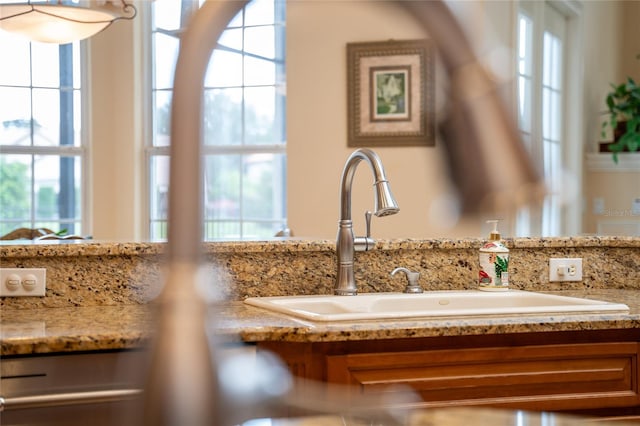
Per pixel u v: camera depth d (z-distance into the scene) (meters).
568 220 4.54
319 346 1.73
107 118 5.15
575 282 2.43
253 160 5.03
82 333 1.59
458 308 2.18
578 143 4.60
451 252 2.30
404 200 3.92
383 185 1.82
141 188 5.16
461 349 1.79
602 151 4.85
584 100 4.58
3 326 1.70
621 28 5.12
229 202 5.07
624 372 1.87
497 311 1.87
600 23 4.68
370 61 3.98
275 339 1.68
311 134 4.12
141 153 5.16
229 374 0.31
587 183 4.85
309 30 3.99
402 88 3.95
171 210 0.29
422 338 1.77
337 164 4.11
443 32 0.26
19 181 5.17
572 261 2.41
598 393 1.86
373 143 3.98
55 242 2.12
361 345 1.75
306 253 2.19
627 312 1.92
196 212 0.29
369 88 3.99
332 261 2.21
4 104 5.13
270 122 5.00
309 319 1.78
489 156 0.25
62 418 1.54
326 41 4.03
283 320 1.79
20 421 1.54
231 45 5.02
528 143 0.25
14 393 1.57
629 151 4.79
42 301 2.03
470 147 0.25
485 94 0.25
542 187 0.25
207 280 0.30
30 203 5.18
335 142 4.09
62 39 2.76
